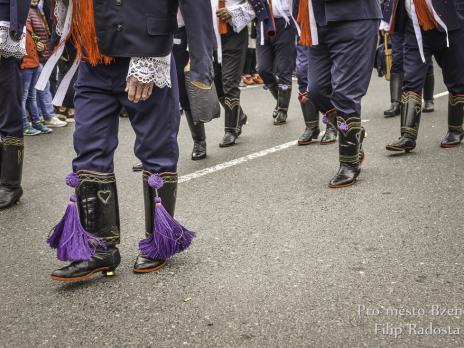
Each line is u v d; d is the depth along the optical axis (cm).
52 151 592
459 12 471
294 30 656
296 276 274
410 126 490
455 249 296
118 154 567
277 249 308
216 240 326
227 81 573
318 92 438
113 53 253
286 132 640
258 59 685
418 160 475
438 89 937
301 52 552
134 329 234
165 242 281
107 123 271
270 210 373
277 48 667
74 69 277
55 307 255
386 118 688
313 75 436
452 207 359
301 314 238
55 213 393
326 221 347
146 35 254
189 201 401
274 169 479
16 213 394
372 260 288
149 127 275
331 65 431
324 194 400
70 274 269
